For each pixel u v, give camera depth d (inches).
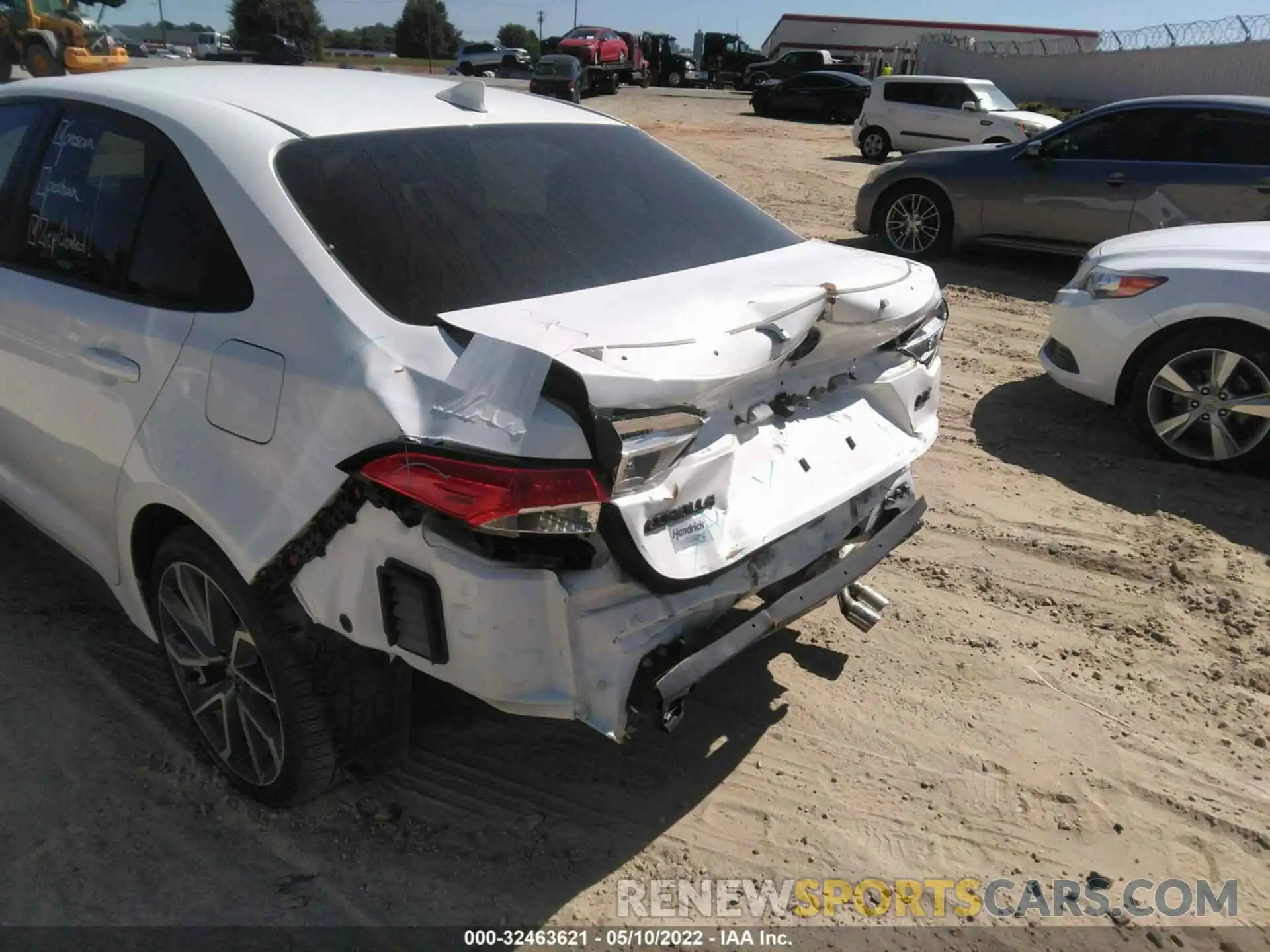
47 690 125.3
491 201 105.1
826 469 102.8
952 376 253.4
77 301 113.1
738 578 93.5
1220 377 190.9
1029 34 1790.1
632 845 105.7
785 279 103.8
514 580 81.1
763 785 114.5
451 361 83.4
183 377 98.5
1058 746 121.9
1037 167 353.1
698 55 1736.0
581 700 85.0
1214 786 116.0
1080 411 229.3
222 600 102.6
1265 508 181.2
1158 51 1178.0
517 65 1568.7
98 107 117.9
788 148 775.7
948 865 105.0
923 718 126.0
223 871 100.4
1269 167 313.1
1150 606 151.3
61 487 123.0
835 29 1825.8
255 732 105.4
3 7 831.1
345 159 102.0
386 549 84.8
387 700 100.9
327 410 85.7
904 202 391.2
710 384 83.9
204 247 100.3
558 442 77.2
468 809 109.3
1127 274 201.3
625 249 106.8
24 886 97.9
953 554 165.8
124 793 110.0
